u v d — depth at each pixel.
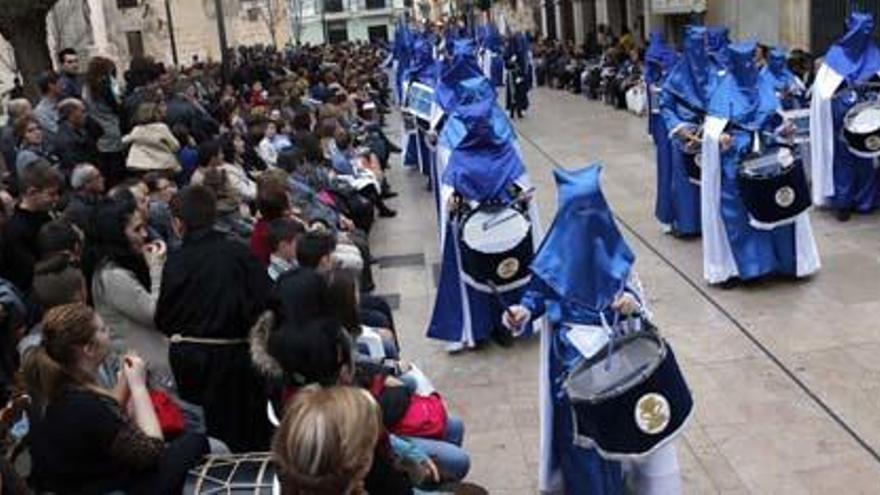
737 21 19.81
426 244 10.73
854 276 8.16
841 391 6.12
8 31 13.44
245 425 4.79
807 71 12.42
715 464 5.42
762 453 5.50
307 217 8.29
